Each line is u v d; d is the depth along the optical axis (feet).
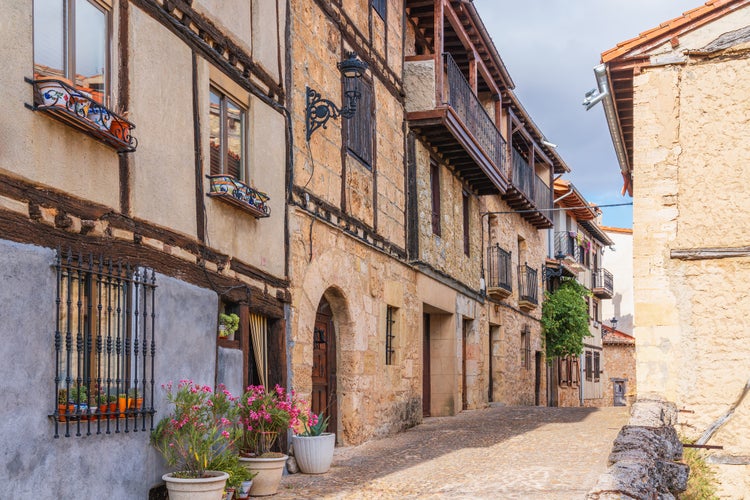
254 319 30.25
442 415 55.62
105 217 20.67
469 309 60.95
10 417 16.97
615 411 57.21
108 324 20.38
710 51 33.86
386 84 45.50
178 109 24.66
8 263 17.12
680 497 26.84
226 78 27.99
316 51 36.40
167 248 23.56
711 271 32.89
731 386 32.01
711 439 31.89
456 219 58.18
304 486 28.17
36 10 19.08
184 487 21.61
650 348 32.99
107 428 19.99
